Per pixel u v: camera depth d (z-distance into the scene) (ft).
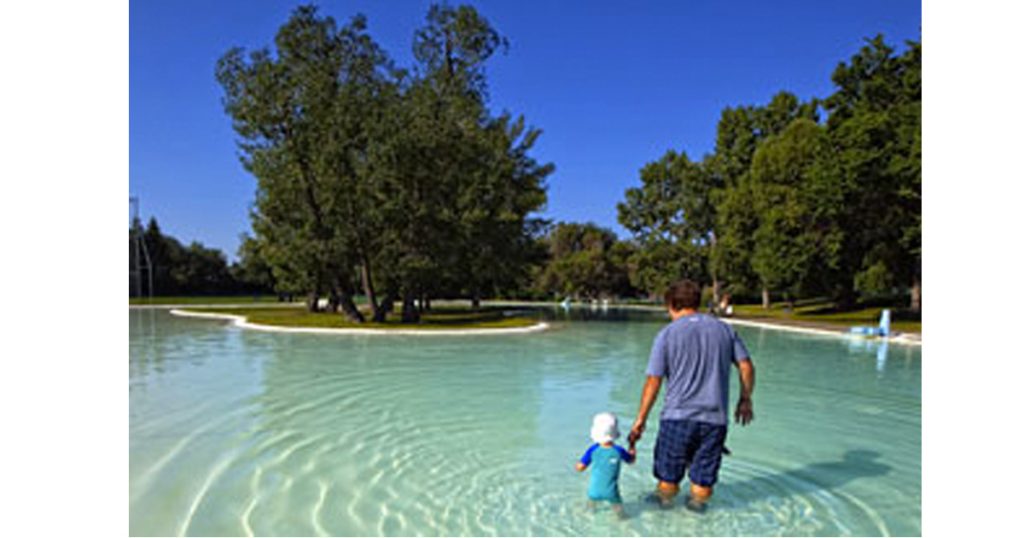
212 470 16.44
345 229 68.33
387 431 20.98
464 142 73.15
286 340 54.70
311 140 66.69
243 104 65.72
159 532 12.33
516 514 13.32
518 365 38.52
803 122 100.83
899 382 32.81
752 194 108.78
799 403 26.68
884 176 75.05
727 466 16.80
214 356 42.47
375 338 57.36
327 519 13.07
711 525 12.66
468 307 137.18
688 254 136.46
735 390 30.14
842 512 13.43
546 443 19.43
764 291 128.47
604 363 39.63
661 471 13.35
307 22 67.21
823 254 85.76
